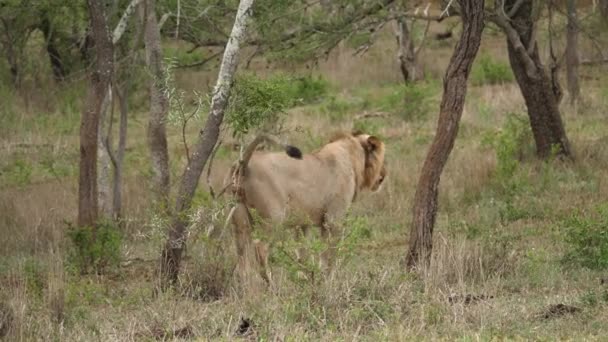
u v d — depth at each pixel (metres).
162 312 20.02
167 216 23.39
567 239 24.47
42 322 19.48
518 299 20.47
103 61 27.00
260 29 33.72
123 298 22.22
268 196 23.03
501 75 60.69
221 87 23.03
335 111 54.62
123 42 34.00
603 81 57.09
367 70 64.75
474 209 32.91
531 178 35.94
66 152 48.53
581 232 23.72
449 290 20.98
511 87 55.53
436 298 19.78
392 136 48.59
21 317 19.09
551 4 38.97
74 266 25.42
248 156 22.84
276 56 35.03
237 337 18.27
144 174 37.25
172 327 19.06
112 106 32.91
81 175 27.39
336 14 34.84
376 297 20.27
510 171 34.94
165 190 28.25
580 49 60.78
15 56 54.62
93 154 27.45
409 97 52.56
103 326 19.41
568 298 20.34
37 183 41.56
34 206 33.94
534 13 37.62
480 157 38.66
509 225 29.88
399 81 63.66
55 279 22.30
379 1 34.50
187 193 23.03
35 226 31.11
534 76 38.16
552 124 38.38
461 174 36.56
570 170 36.94
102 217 29.67
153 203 27.38
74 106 55.34
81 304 21.38
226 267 22.72
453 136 23.58
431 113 54.06
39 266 26.16
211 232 23.47
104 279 24.78
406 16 34.16
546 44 59.81
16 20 48.22
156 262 26.08
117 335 18.67
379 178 25.89
